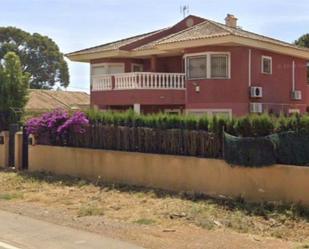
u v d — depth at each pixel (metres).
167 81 27.17
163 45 26.75
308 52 29.94
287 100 29.06
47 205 13.24
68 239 9.23
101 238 9.30
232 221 10.98
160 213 11.91
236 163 13.09
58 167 18.64
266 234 10.05
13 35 78.69
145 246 8.76
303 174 11.95
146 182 15.48
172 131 15.02
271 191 12.53
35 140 19.69
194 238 9.52
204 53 25.58
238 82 25.27
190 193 13.96
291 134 12.45
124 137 16.42
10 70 24.36
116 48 30.28
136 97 27.44
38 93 52.69
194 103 26.00
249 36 25.44
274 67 27.94
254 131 13.15
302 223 10.77
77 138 18.16
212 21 28.59
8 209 12.56
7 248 8.62
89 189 15.52
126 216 11.70
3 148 20.98
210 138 14.05
